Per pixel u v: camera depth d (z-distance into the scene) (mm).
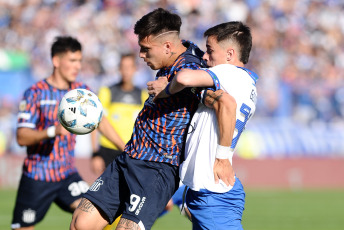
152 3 75312
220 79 15914
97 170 29078
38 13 73562
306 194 53562
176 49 16656
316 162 59688
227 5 76875
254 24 75625
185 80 15094
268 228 32438
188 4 75438
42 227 31875
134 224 16047
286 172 59438
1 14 73562
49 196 23141
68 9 74250
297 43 75125
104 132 22719
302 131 59594
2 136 55875
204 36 17172
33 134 21719
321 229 32250
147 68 62344
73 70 22938
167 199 16688
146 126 16672
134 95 31750
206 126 16125
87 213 16547
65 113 18266
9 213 37062
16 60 59156
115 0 75188
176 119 16438
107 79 65125
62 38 23000
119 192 16828
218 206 16531
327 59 74750
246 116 16266
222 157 15805
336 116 60156
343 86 60281
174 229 31891
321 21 78875
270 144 59438
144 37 16453
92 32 71938
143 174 16516
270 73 68750
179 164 16766
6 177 55125
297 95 59781
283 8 78438
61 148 23047
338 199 49375
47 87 22938
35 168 22891
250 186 59031
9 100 57406
